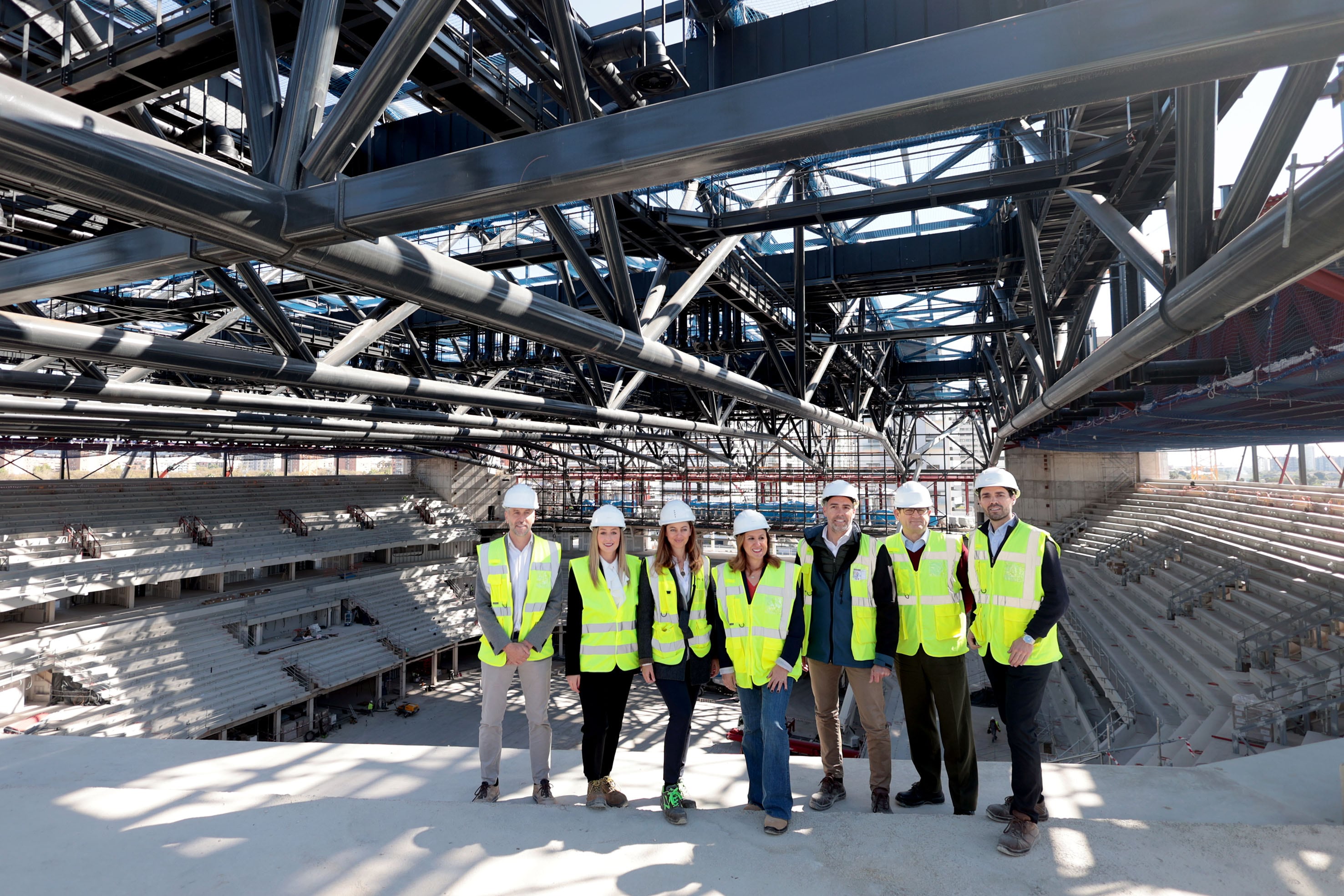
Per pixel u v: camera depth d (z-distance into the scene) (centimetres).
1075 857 355
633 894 322
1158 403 1352
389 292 552
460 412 2967
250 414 2134
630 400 3591
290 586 4381
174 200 390
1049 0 792
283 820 390
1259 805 466
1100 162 920
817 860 355
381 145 1197
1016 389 2292
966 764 449
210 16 692
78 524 3775
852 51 907
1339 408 1198
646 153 385
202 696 3294
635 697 4006
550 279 2417
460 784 533
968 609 461
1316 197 394
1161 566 2672
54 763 578
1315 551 2009
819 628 481
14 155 331
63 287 573
